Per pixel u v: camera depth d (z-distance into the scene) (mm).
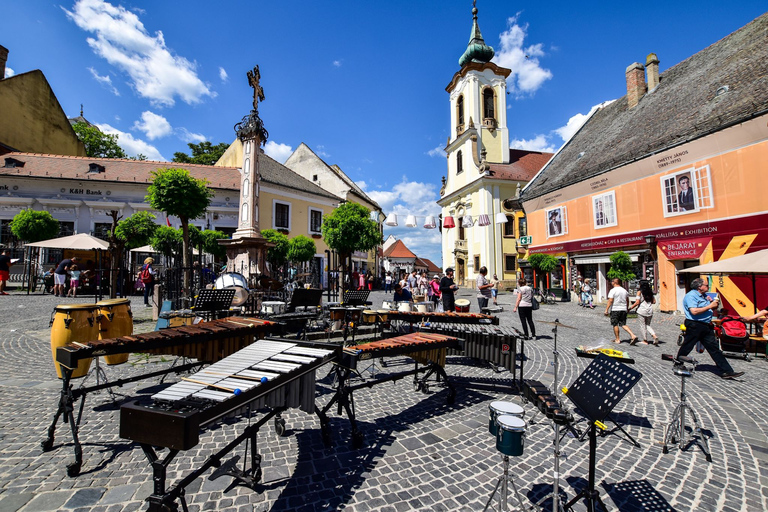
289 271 17781
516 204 21516
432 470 2814
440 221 36906
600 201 15594
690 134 11758
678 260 12430
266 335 4129
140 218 15297
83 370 3963
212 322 4031
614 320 7906
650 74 18141
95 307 4223
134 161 21438
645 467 2900
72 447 3004
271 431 3451
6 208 18422
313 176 31109
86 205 19250
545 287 19203
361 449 3127
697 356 6840
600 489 2592
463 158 32094
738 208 10562
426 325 4855
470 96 31234
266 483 2584
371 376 5293
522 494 2510
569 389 2359
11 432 3225
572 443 3322
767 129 9844
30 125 22938
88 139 29844
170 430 1628
